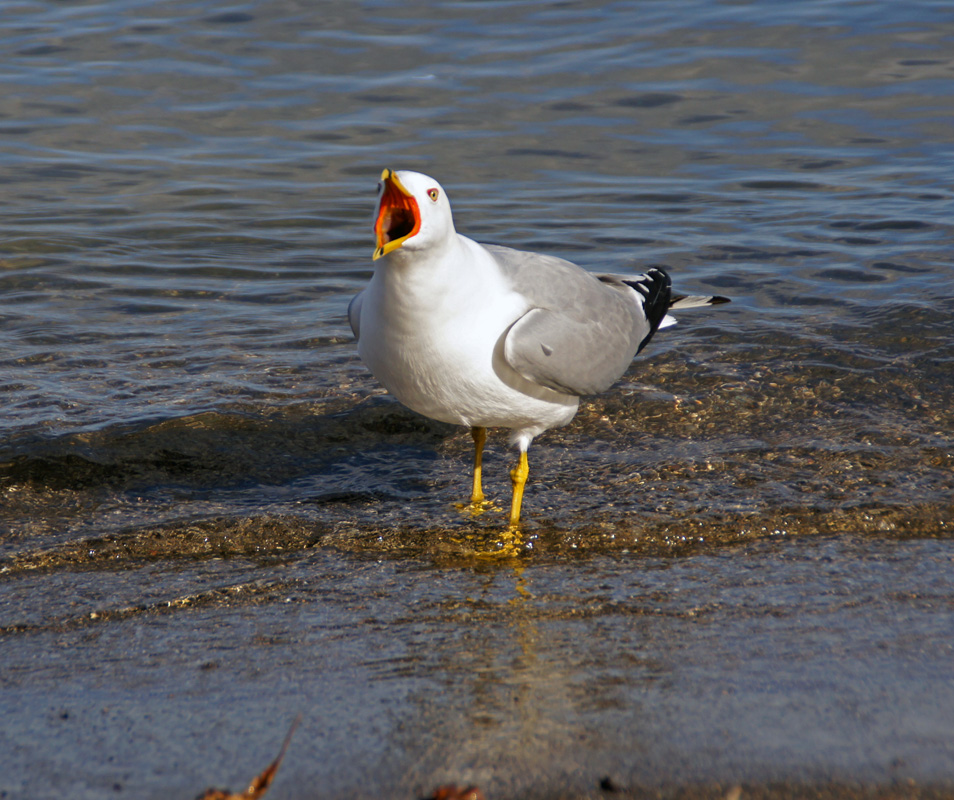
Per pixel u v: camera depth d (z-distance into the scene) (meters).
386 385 8.54
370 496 9.42
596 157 18.66
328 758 5.59
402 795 5.26
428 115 20.36
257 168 18.23
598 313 8.89
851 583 7.70
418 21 24.98
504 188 17.42
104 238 15.45
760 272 14.14
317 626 7.23
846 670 6.44
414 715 6.03
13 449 9.82
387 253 7.30
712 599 7.52
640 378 11.42
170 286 14.02
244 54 23.17
